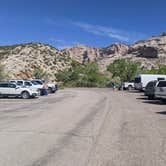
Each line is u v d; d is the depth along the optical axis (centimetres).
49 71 14450
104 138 1154
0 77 6256
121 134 1239
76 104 2708
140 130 1337
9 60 14712
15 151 936
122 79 9375
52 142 1073
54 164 801
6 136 1174
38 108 2336
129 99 3462
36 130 1314
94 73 9875
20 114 1925
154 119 1714
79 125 1470
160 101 3170
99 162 823
